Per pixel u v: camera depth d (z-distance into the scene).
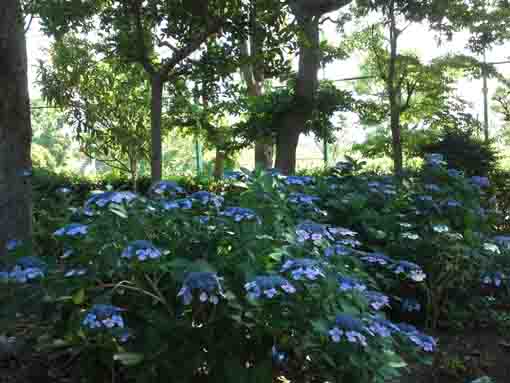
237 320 2.70
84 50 12.11
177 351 2.82
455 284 5.11
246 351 2.98
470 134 12.20
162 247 3.21
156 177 7.52
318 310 2.79
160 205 3.47
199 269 2.73
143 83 13.16
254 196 3.81
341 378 2.81
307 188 5.05
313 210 4.65
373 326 2.76
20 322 3.21
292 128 13.49
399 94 13.65
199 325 2.93
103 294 2.90
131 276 3.06
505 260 4.81
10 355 3.33
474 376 3.78
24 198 4.80
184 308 2.86
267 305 2.71
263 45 7.57
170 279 3.11
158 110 7.58
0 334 3.35
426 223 4.96
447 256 4.84
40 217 5.41
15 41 4.74
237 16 7.06
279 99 13.34
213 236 3.30
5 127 4.75
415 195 5.35
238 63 7.73
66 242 3.01
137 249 2.79
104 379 2.99
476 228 5.21
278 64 7.92
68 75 12.13
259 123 13.38
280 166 13.48
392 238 5.02
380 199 5.68
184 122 12.91
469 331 4.82
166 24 7.40
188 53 7.33
